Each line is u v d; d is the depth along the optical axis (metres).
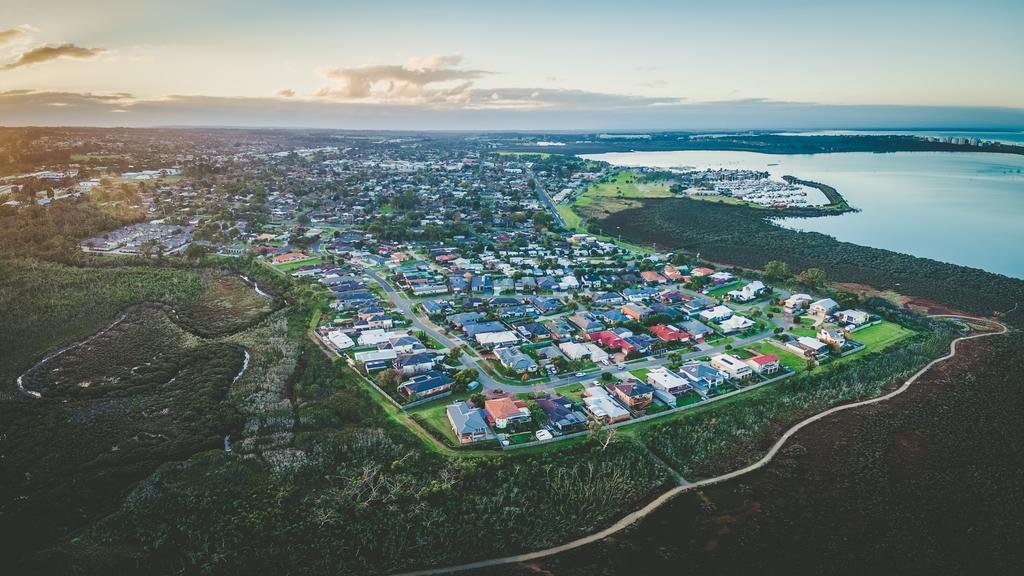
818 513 92.69
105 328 147.38
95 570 73.50
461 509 88.69
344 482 91.19
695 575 80.69
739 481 100.19
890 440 111.50
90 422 105.81
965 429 114.62
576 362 134.00
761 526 89.88
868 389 129.75
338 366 128.38
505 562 82.50
